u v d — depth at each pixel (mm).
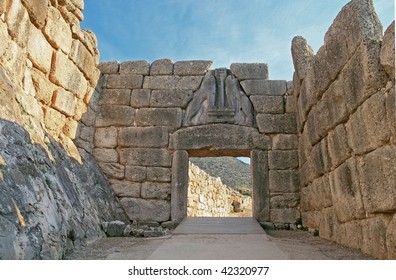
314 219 6371
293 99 7996
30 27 5316
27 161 4113
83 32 7301
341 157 4770
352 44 4211
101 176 7516
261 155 7719
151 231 6129
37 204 3781
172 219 7402
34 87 5602
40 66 5707
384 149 3541
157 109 8094
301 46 7195
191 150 7832
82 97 7352
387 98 3504
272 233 6688
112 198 7379
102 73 8438
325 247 4703
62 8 6320
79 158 6883
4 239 2902
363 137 3998
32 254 3201
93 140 7914
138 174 7723
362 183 4074
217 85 8203
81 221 5105
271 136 7879
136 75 8383
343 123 4723
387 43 3551
